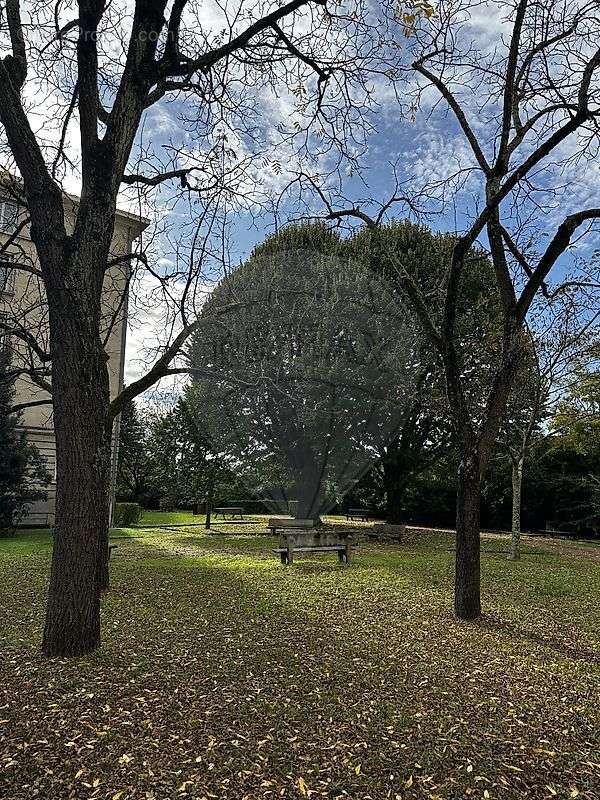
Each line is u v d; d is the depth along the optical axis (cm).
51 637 395
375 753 276
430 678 387
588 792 249
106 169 406
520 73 560
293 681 368
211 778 248
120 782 242
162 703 322
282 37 488
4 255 556
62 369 392
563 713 336
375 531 1346
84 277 394
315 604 611
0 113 392
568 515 1822
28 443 1473
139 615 535
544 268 563
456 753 279
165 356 541
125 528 1623
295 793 240
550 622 570
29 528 1612
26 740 273
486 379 946
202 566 881
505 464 1686
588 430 1411
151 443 1881
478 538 582
